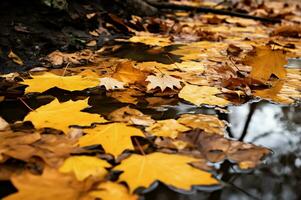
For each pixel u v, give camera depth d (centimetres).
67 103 104
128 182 82
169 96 114
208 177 84
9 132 94
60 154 88
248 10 314
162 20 221
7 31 140
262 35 199
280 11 320
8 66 130
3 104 107
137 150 90
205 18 241
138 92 116
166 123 99
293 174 86
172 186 83
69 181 82
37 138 92
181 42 172
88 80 120
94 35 166
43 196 79
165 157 88
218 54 152
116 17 179
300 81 126
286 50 161
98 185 81
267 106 110
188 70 132
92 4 186
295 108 109
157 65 136
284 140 96
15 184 80
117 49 155
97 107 106
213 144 93
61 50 147
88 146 91
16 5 149
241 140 95
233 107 109
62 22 156
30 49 140
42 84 115
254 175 86
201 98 112
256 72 125
